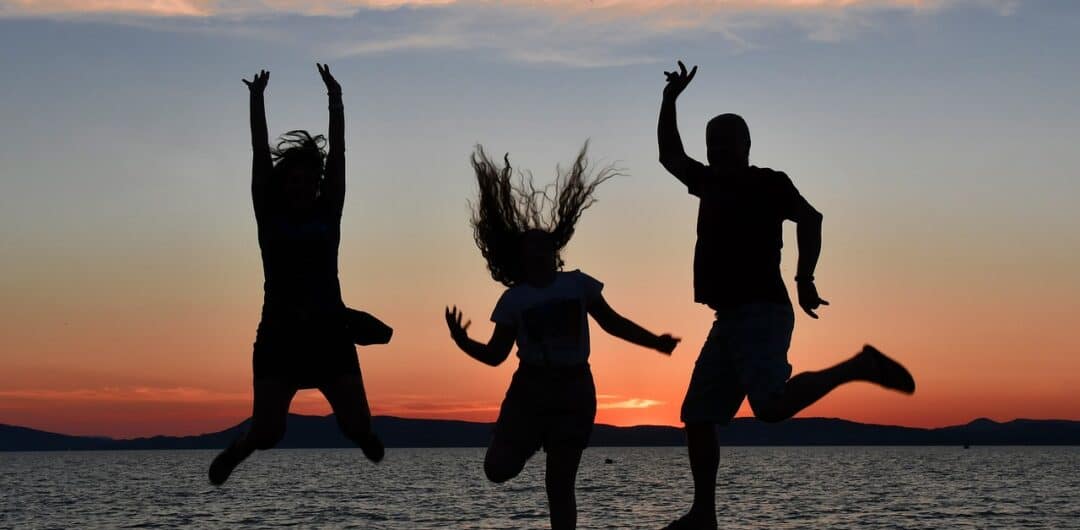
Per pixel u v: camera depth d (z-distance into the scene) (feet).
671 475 384.06
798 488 264.72
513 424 20.44
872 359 18.67
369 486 296.92
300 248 19.19
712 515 21.59
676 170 21.89
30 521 168.96
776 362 20.11
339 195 19.88
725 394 21.20
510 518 165.07
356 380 19.39
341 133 20.25
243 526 154.10
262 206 19.51
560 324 20.22
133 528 152.46
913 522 151.53
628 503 201.87
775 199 20.58
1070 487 264.93
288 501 219.00
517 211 21.11
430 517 168.25
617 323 20.71
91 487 306.14
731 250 20.68
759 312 20.44
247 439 18.72
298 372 18.90
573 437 20.48
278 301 19.04
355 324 19.54
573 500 20.68
